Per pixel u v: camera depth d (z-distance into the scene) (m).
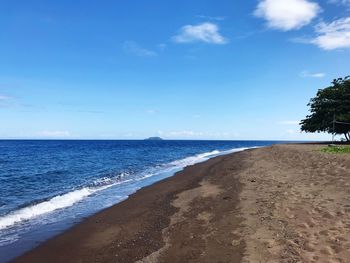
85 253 9.14
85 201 16.05
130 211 13.61
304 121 47.62
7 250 9.41
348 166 16.47
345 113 43.25
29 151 67.38
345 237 7.65
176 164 36.62
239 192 14.02
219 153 59.00
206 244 8.52
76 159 44.44
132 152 64.62
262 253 7.36
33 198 17.08
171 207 13.41
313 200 11.05
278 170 19.33
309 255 6.94
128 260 8.36
